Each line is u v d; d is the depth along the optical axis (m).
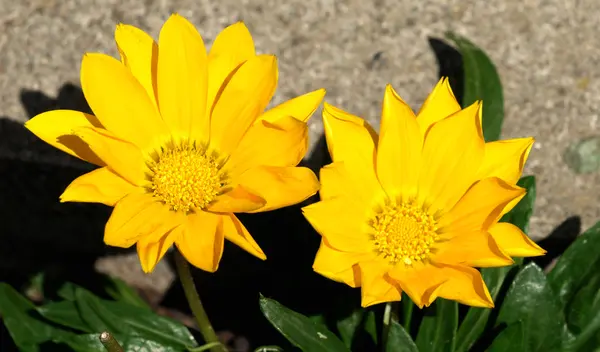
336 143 0.39
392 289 0.39
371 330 0.46
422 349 0.44
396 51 0.46
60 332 0.46
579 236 0.45
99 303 0.45
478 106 0.39
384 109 0.39
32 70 0.47
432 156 0.40
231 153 0.40
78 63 0.47
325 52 0.46
